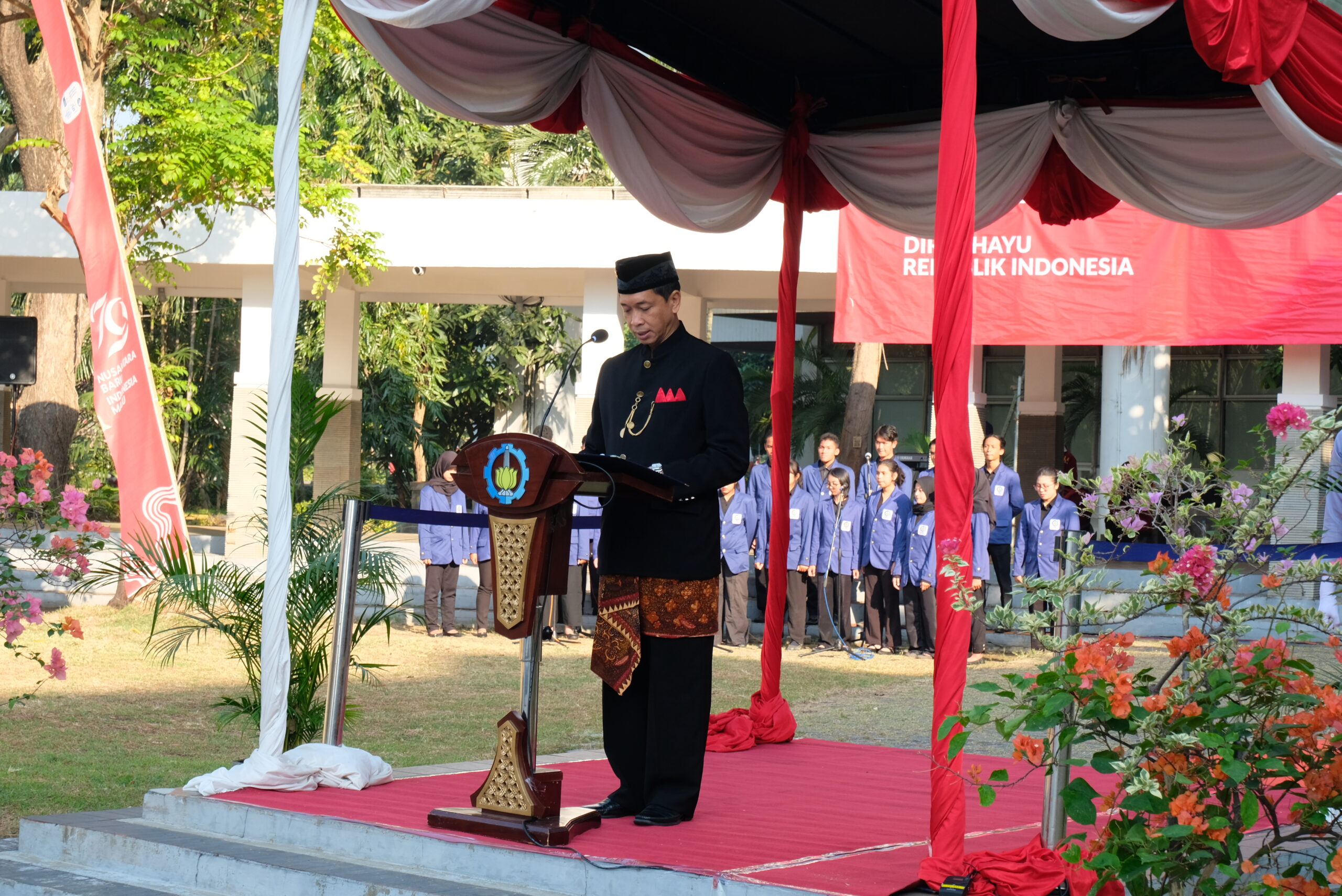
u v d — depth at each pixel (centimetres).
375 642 1256
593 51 634
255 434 1731
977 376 1797
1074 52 691
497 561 461
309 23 532
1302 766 340
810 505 1308
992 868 383
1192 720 329
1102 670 326
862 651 1258
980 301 1371
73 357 1834
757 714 713
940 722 402
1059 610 356
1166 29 651
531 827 446
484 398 2948
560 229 1617
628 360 514
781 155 748
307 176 1644
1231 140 671
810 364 2355
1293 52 511
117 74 1931
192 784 530
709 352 493
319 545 630
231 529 1728
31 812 590
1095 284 1335
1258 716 349
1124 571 1105
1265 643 347
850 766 644
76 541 671
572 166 2653
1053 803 388
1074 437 2177
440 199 1647
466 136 2811
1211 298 1298
